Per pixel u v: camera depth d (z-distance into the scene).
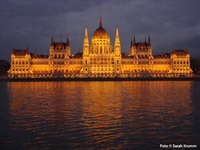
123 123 56.12
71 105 81.00
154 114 65.62
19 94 117.25
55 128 52.16
